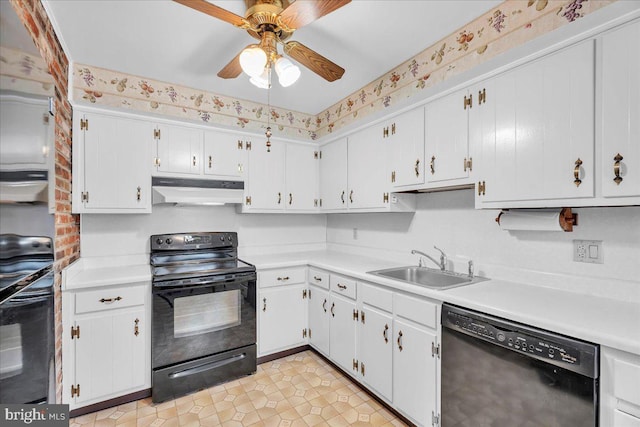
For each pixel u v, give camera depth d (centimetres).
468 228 209
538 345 120
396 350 189
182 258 269
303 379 238
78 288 190
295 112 338
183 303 221
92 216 242
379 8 174
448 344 157
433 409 165
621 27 118
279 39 160
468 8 176
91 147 218
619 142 119
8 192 95
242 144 283
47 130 136
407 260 256
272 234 329
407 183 217
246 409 202
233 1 163
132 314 208
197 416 195
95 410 199
